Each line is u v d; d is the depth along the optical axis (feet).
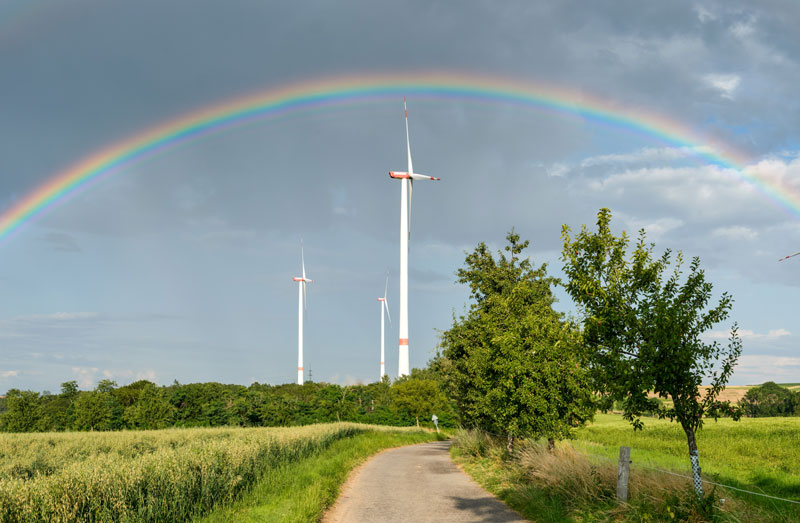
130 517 32.68
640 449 99.19
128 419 235.61
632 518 34.27
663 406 35.45
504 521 37.14
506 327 78.33
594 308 38.11
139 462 39.14
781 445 100.01
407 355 263.90
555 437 59.26
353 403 325.01
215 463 45.03
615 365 35.60
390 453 105.60
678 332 33.73
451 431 255.91
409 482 58.18
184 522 35.91
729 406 33.94
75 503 30.42
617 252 38.17
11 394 237.66
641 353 34.42
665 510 33.40
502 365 63.98
